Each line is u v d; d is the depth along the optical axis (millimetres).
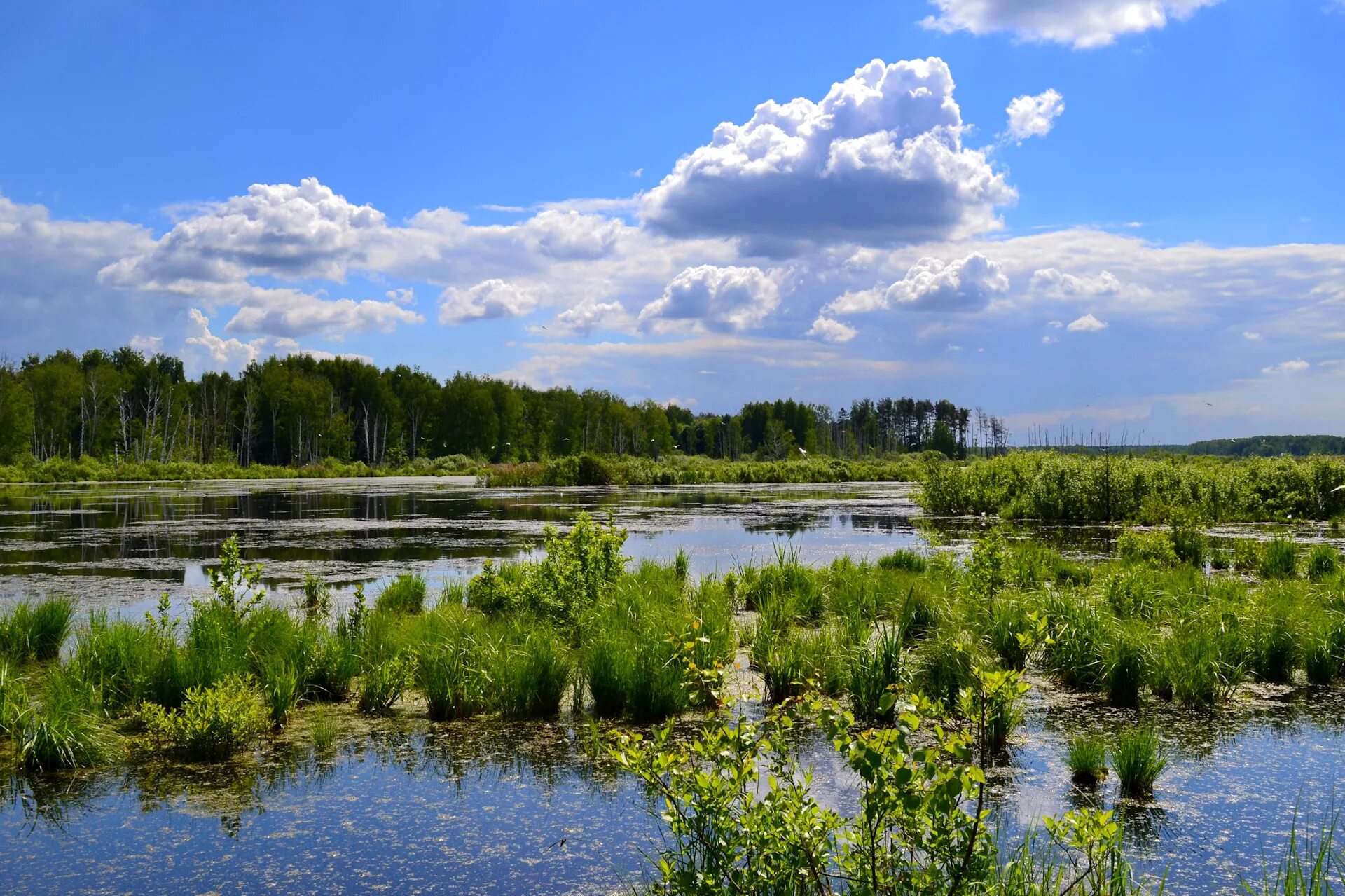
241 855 5230
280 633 8945
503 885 4867
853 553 18484
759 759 6473
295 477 72188
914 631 10281
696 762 6031
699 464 76062
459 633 8797
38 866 5105
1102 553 18031
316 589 12742
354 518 27688
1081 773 6281
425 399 102188
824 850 3869
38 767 6570
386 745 7066
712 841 4035
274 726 7488
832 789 6000
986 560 10461
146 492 45188
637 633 9047
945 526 24953
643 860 5168
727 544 20281
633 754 4082
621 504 35281
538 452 101750
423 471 83125
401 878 4953
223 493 43531
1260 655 9086
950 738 3846
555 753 6883
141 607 12234
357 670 8586
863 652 8094
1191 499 25797
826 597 12359
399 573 15461
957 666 7973
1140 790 6047
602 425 110312
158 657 8008
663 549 19406
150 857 5203
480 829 5586
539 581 10484
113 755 6789
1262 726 7492
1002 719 6840
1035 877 4578
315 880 4945
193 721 6797
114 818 5750
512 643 8773
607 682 7852
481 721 7652
